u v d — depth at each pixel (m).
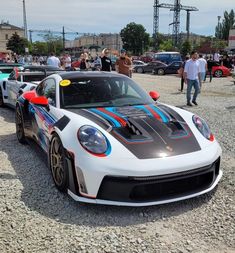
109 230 3.17
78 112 4.15
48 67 9.05
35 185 4.17
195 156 3.53
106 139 3.53
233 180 4.23
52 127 4.06
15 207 3.60
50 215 3.44
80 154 3.45
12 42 82.62
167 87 17.44
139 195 3.37
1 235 3.08
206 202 3.70
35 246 2.91
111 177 3.32
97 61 20.97
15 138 6.46
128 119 3.89
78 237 3.05
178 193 3.49
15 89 8.34
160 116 4.10
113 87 4.83
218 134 6.75
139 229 3.19
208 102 11.49
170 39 104.06
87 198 3.43
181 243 2.97
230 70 26.80
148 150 3.46
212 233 3.12
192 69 10.34
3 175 4.51
